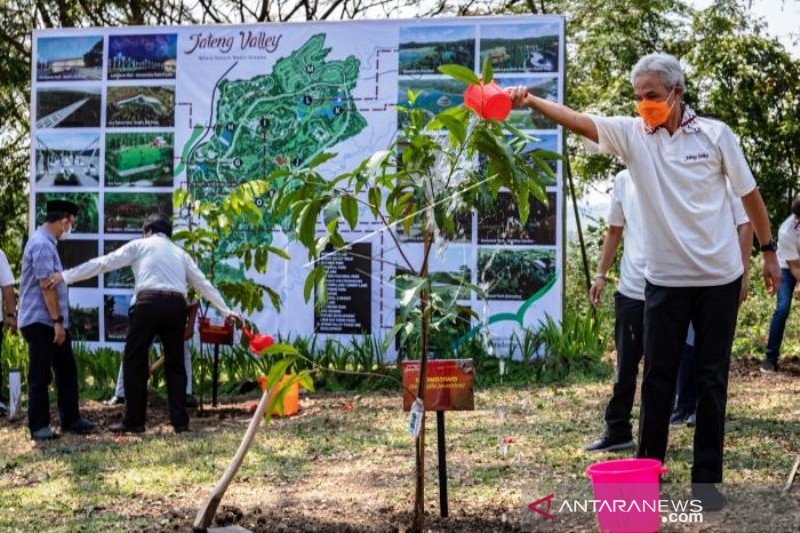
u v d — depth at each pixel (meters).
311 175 4.80
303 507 5.80
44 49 11.96
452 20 11.21
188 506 6.01
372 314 11.23
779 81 17.88
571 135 18.12
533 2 19.05
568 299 16.81
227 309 9.04
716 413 5.29
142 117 11.80
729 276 5.27
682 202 5.20
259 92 11.57
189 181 11.71
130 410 8.84
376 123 11.34
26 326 8.68
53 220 8.79
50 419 9.61
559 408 9.00
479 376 10.76
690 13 18.53
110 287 11.76
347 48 11.38
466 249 11.09
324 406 9.81
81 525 5.62
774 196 17.86
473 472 6.56
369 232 11.22
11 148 18.23
